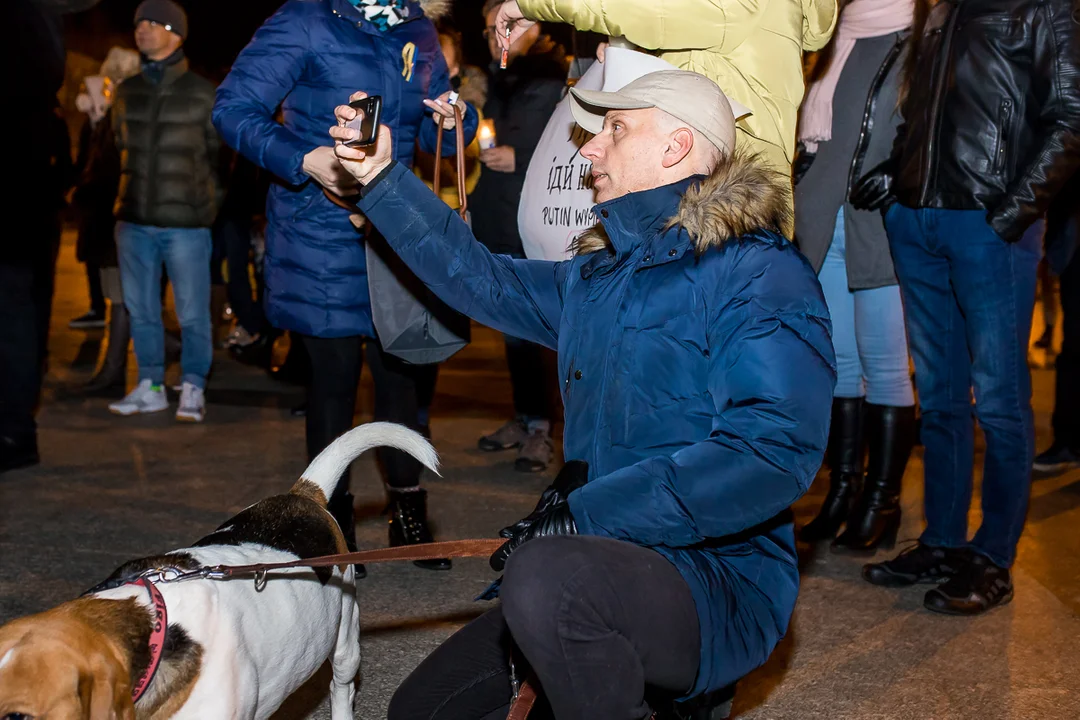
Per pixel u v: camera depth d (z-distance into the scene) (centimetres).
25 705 170
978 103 352
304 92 361
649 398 208
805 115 415
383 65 363
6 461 514
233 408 669
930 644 346
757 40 295
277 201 371
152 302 639
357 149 248
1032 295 368
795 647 342
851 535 429
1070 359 559
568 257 335
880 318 416
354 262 369
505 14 316
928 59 369
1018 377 368
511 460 564
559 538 191
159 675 198
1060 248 477
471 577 394
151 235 623
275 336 786
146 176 609
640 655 191
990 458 374
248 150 347
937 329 386
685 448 198
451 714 223
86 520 445
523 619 185
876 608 375
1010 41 345
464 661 221
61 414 635
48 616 187
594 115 277
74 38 1491
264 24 361
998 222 348
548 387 545
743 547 212
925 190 364
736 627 204
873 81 400
